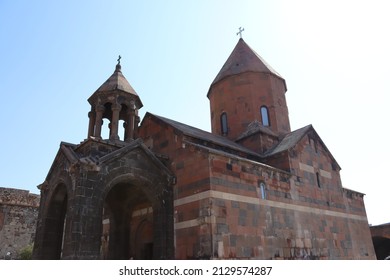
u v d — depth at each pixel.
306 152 18.92
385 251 30.55
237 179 14.08
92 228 11.73
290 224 15.52
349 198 21.08
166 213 14.25
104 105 17.11
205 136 17.47
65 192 14.78
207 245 12.20
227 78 24.47
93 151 13.66
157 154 15.45
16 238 27.64
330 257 16.97
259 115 22.84
